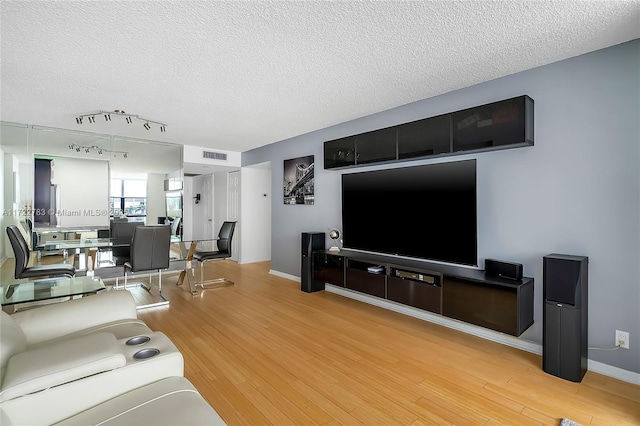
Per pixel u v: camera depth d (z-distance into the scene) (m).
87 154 5.21
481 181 3.06
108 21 1.99
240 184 6.83
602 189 2.38
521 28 2.08
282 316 3.58
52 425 1.22
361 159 3.93
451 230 3.12
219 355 2.64
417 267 3.21
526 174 2.77
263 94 3.29
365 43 2.27
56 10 1.87
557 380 2.28
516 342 2.80
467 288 2.75
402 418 1.88
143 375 1.45
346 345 2.85
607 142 2.35
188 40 2.23
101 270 5.31
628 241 2.27
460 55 2.46
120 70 2.71
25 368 1.25
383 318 3.53
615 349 2.32
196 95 3.32
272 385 2.21
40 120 4.35
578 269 2.23
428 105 3.43
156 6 1.84
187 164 6.36
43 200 4.93
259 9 1.88
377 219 3.79
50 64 2.59
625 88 2.28
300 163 5.19
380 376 2.33
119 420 1.18
